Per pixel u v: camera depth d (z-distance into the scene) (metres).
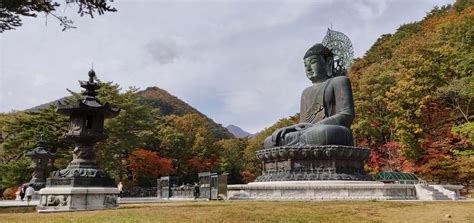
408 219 13.30
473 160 35.16
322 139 24.28
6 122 45.56
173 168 55.38
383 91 47.72
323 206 15.80
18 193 35.53
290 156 24.34
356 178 23.77
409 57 46.59
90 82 19.45
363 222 12.64
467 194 36.53
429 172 38.28
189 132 64.88
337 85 27.19
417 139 40.72
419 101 42.03
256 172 65.81
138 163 47.84
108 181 17.81
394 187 22.06
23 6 10.40
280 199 21.81
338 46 30.53
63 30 11.50
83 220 11.94
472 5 69.06
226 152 71.56
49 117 43.62
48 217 13.07
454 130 34.12
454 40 50.78
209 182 26.67
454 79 40.91
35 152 34.34
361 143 47.34
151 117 57.91
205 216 12.71
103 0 10.94
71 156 42.47
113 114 19.23
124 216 12.65
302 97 29.62
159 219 11.97
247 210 14.20
